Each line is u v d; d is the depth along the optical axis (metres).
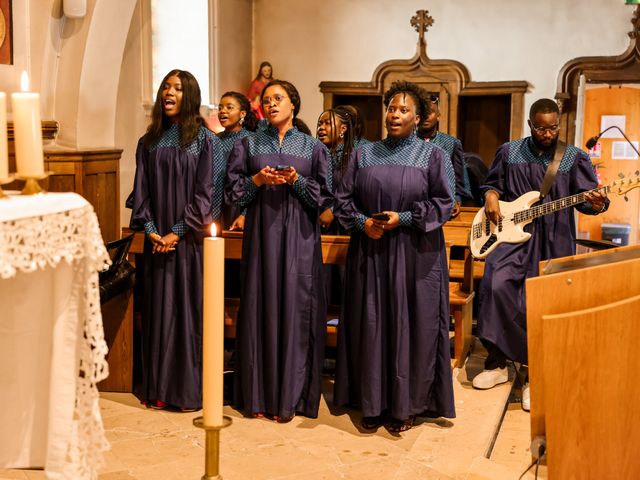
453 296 4.94
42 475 3.17
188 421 3.94
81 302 2.30
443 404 3.80
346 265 3.91
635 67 8.66
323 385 4.57
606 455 2.39
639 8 8.55
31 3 4.50
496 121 9.59
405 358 3.71
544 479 3.26
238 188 3.92
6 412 2.47
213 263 1.58
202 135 4.04
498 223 4.50
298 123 4.79
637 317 2.35
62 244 2.16
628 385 2.37
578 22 8.83
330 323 4.72
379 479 3.27
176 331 4.05
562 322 2.24
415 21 9.32
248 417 4.01
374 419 3.86
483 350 5.38
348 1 9.55
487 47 9.16
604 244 4.42
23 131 2.15
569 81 8.91
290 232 3.92
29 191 2.20
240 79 9.43
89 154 4.73
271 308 3.92
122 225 6.16
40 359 2.44
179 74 4.02
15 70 4.45
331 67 9.69
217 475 1.64
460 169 5.82
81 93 4.68
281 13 9.76
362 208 3.81
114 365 4.37
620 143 8.76
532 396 2.38
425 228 3.63
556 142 4.52
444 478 3.29
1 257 1.97
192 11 7.89
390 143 3.81
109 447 2.32
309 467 3.39
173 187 4.01
